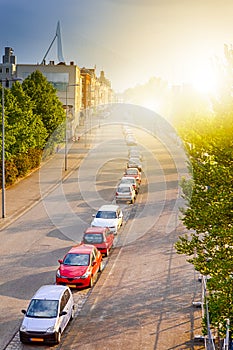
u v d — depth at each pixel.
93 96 124.81
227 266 13.02
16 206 40.62
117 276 24.80
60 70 94.19
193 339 17.83
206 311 15.21
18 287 23.11
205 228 15.85
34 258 27.47
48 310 18.27
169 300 21.55
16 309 20.59
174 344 17.47
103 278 24.56
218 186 14.91
